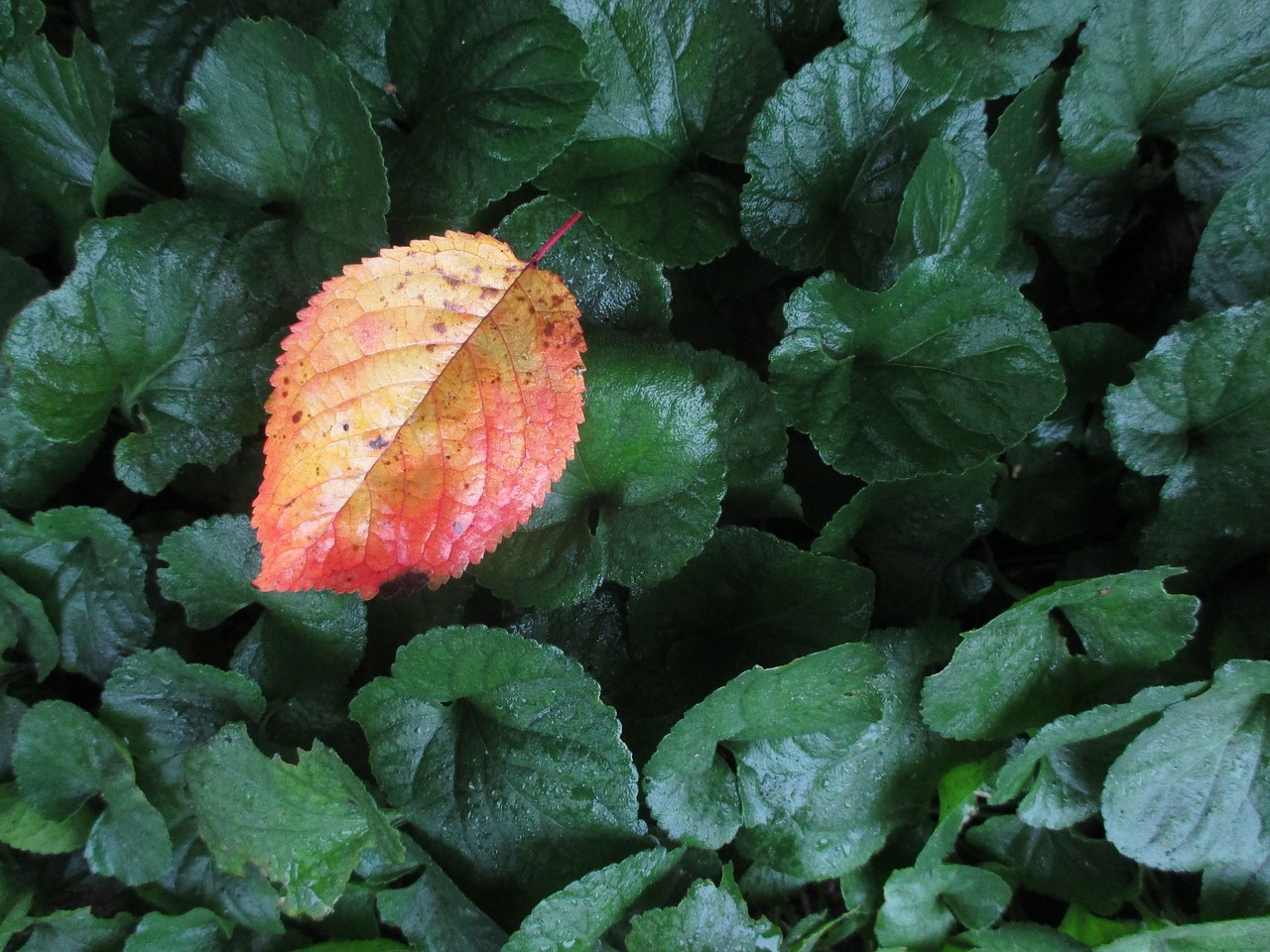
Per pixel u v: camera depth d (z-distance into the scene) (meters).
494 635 0.51
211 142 0.52
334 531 0.48
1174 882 0.60
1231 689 0.54
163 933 0.54
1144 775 0.55
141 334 0.52
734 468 0.54
